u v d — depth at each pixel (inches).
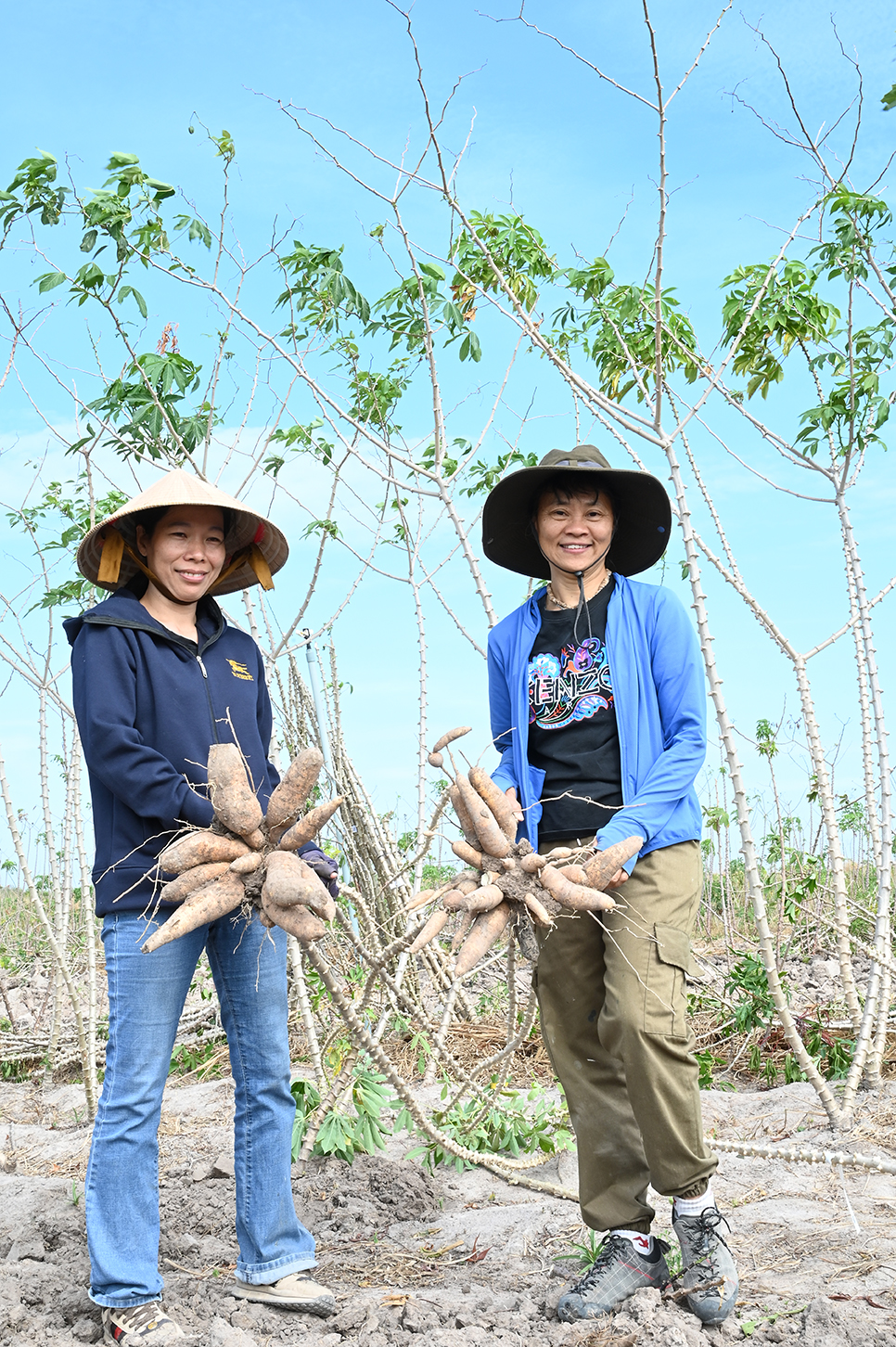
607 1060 103.1
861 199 175.0
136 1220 95.7
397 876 138.5
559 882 90.0
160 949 97.9
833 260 183.6
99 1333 96.8
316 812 90.0
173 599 106.6
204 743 102.6
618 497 110.1
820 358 196.2
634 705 101.3
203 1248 118.1
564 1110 156.9
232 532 116.0
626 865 93.4
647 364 183.0
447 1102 164.1
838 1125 154.1
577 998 103.6
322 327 201.9
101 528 103.2
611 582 108.7
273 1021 105.3
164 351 179.9
